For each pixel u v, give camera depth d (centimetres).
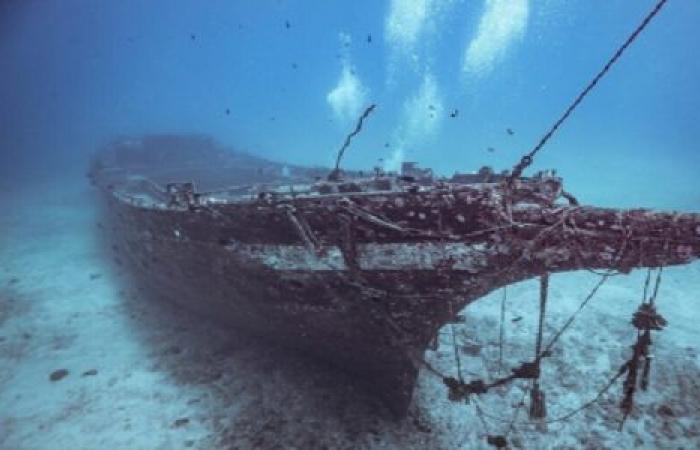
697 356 490
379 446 390
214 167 1143
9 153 2611
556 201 334
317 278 394
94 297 684
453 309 371
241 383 472
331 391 457
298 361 504
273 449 388
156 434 409
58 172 1853
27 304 661
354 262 368
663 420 406
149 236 551
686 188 1269
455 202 325
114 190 721
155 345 550
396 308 380
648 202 1110
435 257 347
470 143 2766
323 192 439
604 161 1959
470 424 414
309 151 2481
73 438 406
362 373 454
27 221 1077
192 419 425
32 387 476
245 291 459
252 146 2652
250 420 421
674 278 684
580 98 255
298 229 374
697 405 422
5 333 584
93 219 1090
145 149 1268
